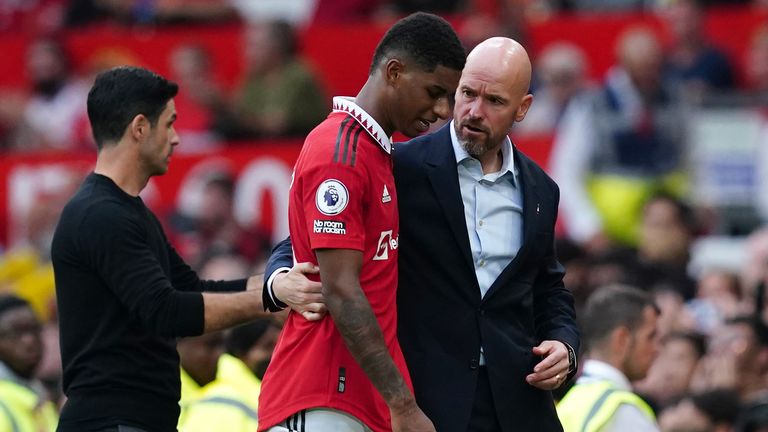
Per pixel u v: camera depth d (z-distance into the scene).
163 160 19.81
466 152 18.14
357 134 16.97
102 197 19.30
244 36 48.78
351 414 17.00
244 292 18.95
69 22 54.03
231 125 45.19
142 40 49.34
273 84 45.12
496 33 45.50
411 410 16.53
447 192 17.97
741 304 35.59
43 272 39.75
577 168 40.94
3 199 43.16
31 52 50.56
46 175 43.09
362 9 52.19
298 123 44.88
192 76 46.22
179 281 20.59
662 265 37.19
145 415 19.28
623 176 40.81
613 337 22.91
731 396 27.34
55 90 49.66
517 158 18.58
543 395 18.44
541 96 44.38
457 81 16.95
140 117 19.56
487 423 17.97
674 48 46.34
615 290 23.34
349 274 16.56
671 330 31.62
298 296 16.98
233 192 41.41
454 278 17.92
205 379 24.59
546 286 19.06
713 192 40.62
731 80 45.94
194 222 41.03
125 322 19.27
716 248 39.62
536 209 18.39
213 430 21.98
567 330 18.69
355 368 17.11
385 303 17.30
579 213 40.69
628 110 42.28
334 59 48.28
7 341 25.67
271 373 17.48
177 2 52.12
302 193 17.00
